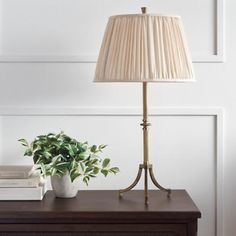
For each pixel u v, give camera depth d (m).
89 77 2.20
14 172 1.95
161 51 1.79
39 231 1.80
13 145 2.22
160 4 2.19
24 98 2.21
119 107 2.20
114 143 2.22
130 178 2.22
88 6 2.20
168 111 2.19
